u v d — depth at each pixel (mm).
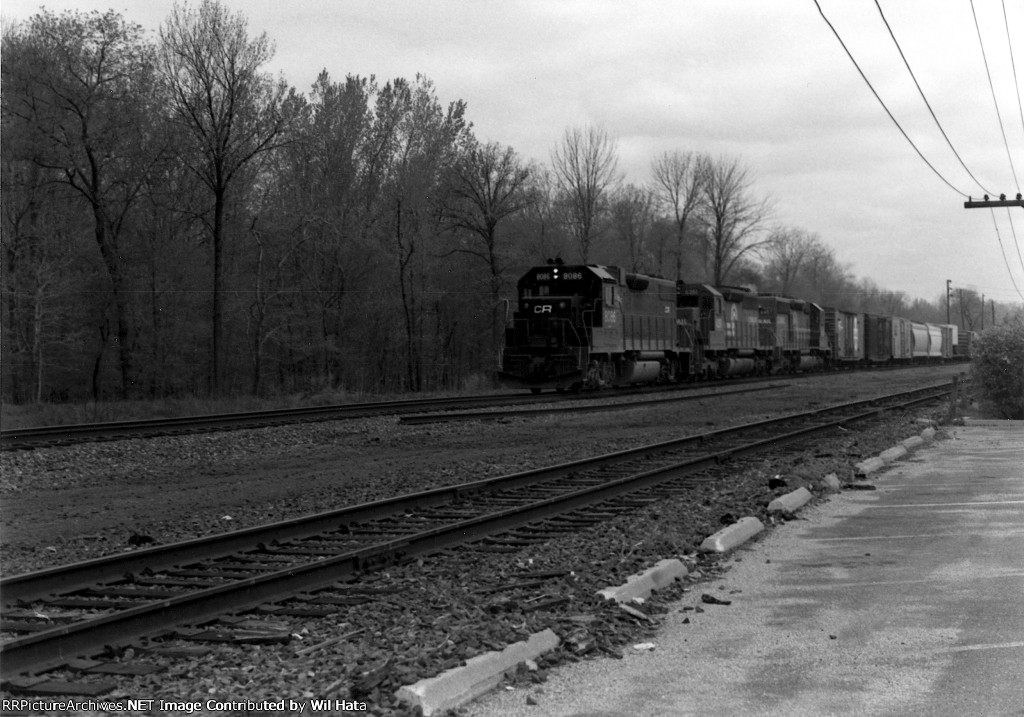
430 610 7840
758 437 22375
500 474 17047
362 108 55969
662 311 44750
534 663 6621
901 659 6684
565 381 37406
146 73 42125
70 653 6602
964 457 18766
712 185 84562
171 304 45969
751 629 7527
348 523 11891
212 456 20266
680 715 5742
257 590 8117
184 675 6336
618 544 10625
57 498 15227
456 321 57344
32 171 42156
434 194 54156
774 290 116688
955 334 116438
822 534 11344
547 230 62438
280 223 49562
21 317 41688
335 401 38531
